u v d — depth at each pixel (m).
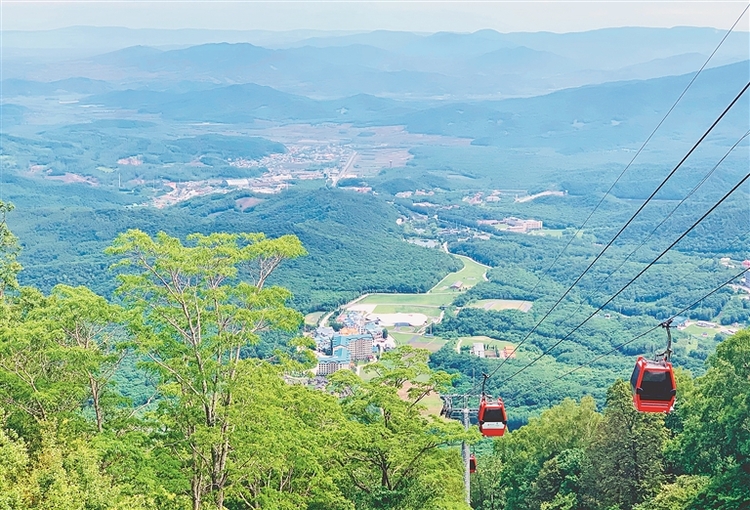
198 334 37.25
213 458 37.81
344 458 40.28
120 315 37.59
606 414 62.62
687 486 54.34
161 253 37.41
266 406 36.81
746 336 50.44
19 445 30.97
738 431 50.44
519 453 76.06
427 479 38.28
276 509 35.91
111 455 35.88
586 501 62.69
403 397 44.34
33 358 38.88
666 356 28.98
